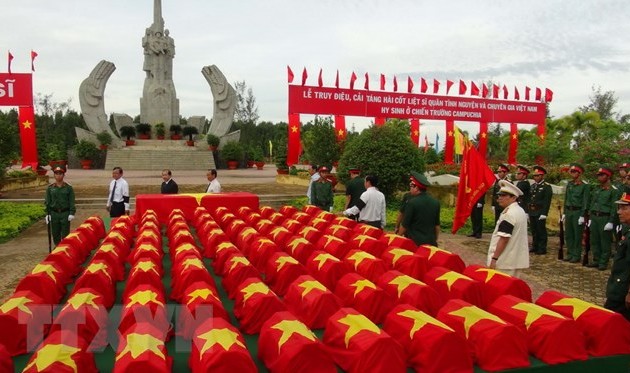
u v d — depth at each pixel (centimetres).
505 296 408
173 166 3866
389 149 1483
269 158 5869
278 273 496
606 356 359
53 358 286
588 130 2777
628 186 843
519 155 2225
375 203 813
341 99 1600
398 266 523
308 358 301
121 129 4094
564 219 955
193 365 312
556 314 366
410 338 338
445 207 1552
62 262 523
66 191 956
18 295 392
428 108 1711
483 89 1789
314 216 838
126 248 609
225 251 556
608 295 468
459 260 532
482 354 338
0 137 1898
